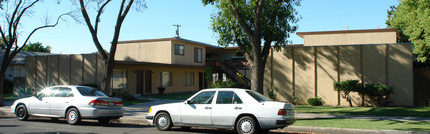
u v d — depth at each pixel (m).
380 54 17.44
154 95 28.48
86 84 23.08
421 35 23.95
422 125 10.92
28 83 27.03
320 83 18.31
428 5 20.78
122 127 11.61
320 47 18.44
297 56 18.84
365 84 17.16
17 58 37.44
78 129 10.77
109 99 11.95
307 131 10.69
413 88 17.19
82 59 24.55
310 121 12.14
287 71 18.97
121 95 24.41
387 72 17.28
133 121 13.17
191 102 10.19
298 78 18.75
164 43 30.73
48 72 26.09
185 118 10.12
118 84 25.08
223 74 37.06
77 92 12.10
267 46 13.96
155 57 31.30
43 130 10.36
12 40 19.08
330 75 18.16
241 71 37.78
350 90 16.95
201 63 35.81
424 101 17.05
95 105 11.55
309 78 18.55
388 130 9.74
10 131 10.05
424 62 24.83
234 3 13.04
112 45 16.28
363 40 25.78
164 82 30.67
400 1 26.08
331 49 18.23
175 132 10.34
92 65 24.02
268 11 14.34
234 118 9.45
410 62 16.98
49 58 26.14
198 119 9.92
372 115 13.93
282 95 18.98
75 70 24.84
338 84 16.98
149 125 12.36
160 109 10.59
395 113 14.27
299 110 15.77
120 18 16.28
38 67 26.64
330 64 18.20
